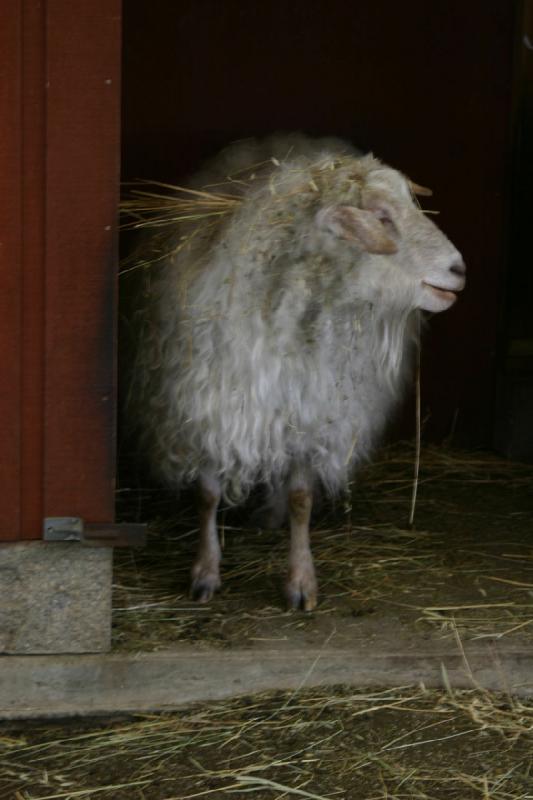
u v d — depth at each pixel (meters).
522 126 9.35
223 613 6.26
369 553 7.32
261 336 5.89
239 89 8.91
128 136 8.85
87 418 5.47
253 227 5.91
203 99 8.88
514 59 9.12
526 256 9.68
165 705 5.54
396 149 9.20
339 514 8.03
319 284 5.86
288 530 7.62
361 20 8.94
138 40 8.71
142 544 5.53
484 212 9.40
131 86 8.77
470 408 9.70
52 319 5.37
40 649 5.57
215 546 6.60
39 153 5.24
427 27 9.02
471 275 9.48
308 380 6.02
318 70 8.96
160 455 6.60
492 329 9.59
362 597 6.57
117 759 5.11
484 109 9.23
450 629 6.13
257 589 6.64
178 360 6.20
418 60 9.07
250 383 5.95
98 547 5.53
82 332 5.40
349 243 5.78
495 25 9.10
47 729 5.41
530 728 5.39
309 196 5.89
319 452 6.32
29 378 5.41
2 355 5.36
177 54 8.77
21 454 5.46
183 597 6.47
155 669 5.59
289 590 6.39
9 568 5.50
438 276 5.91
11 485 5.45
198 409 6.10
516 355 9.80
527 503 8.46
